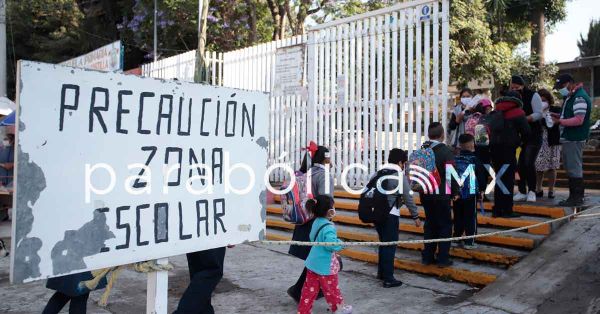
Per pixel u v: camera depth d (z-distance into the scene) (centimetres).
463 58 1522
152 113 268
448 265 595
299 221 508
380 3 1628
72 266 236
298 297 504
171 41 1841
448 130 790
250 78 1112
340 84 920
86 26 2231
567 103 676
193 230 287
